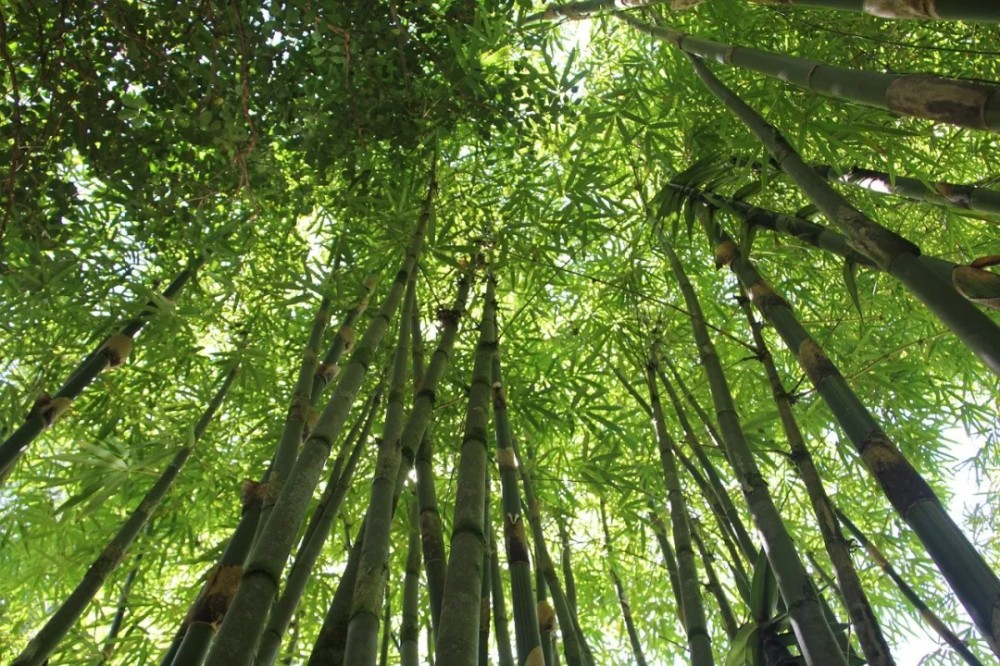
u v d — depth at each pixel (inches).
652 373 141.4
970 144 143.9
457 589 60.2
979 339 48.2
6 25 104.8
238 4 99.9
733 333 175.5
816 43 129.6
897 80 59.6
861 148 122.0
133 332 119.3
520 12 128.9
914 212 145.6
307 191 124.9
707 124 136.2
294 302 142.6
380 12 113.2
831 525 72.5
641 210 153.6
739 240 111.2
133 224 130.4
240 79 111.3
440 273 168.2
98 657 133.5
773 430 160.2
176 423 147.8
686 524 105.0
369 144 126.3
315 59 107.8
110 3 102.7
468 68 117.8
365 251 148.0
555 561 174.2
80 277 123.3
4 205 105.5
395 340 149.6
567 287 167.2
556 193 152.6
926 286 54.7
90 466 114.0
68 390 105.6
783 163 83.1
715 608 169.0
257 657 71.4
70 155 140.9
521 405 148.4
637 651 132.0
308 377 104.7
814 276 154.1
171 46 106.8
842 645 87.7
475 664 54.8
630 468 150.6
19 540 155.3
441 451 149.3
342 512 144.6
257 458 154.5
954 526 50.0
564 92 131.7
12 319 127.1
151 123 114.3
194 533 157.1
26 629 162.7
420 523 85.3
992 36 127.6
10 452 96.5
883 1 55.6
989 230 142.4
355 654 57.6
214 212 132.6
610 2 115.6
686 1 95.6
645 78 153.3
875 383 151.5
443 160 157.3
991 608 44.6
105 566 100.8
